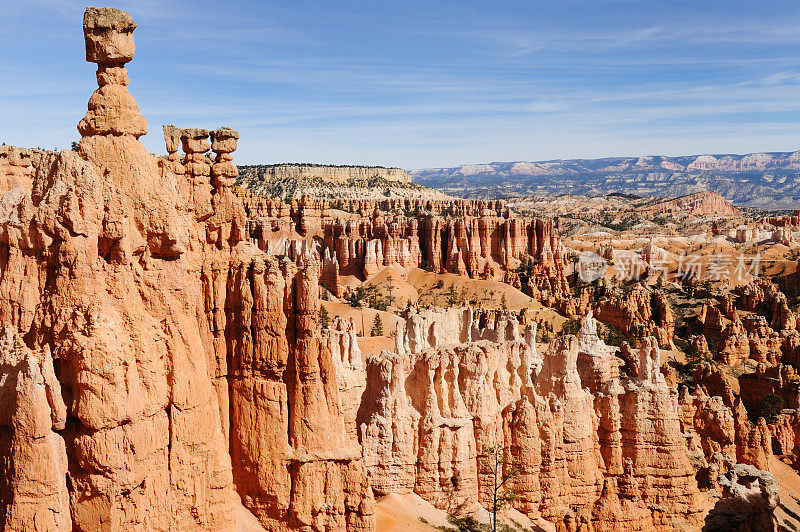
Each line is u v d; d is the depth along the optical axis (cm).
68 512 3134
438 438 5675
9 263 3441
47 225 3228
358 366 5891
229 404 4306
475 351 5916
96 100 3531
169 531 3538
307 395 4309
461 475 5678
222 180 4388
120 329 3300
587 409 6375
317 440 4312
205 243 4331
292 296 4297
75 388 3159
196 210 4275
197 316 4141
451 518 5559
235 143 4419
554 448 6097
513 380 6306
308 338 4278
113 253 3428
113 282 3416
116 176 3531
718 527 5572
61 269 3238
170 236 3581
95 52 3509
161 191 3591
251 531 4166
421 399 5756
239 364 4297
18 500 2975
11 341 3169
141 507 3362
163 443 3528
